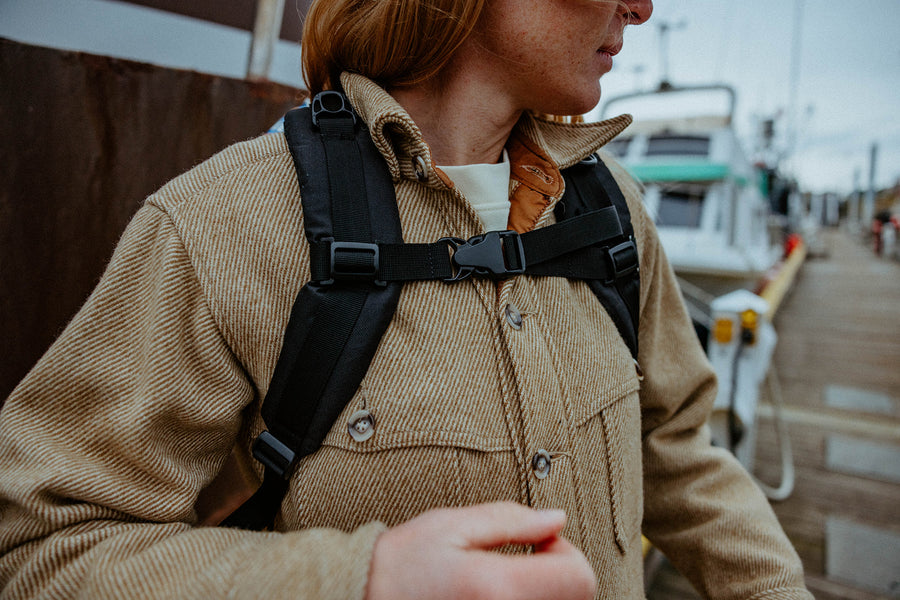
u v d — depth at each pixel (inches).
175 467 22.8
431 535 16.6
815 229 1026.1
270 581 16.8
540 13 23.3
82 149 36.6
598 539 25.5
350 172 23.1
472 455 22.2
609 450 26.1
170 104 40.5
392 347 22.4
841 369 271.1
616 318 28.2
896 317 394.0
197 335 22.3
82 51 36.4
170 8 44.3
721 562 31.5
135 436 21.4
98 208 37.6
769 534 31.5
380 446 21.9
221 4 46.4
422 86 26.8
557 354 24.9
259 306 22.5
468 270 23.2
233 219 22.8
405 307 22.6
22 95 33.9
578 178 29.7
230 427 24.4
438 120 27.0
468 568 15.8
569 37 23.8
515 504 17.8
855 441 181.6
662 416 36.4
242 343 22.8
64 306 36.4
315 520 22.7
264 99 45.9
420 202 24.3
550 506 22.9
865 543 125.3
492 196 26.0
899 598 108.0
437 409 22.1
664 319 36.4
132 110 38.8
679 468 34.9
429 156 23.0
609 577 26.0
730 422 115.3
